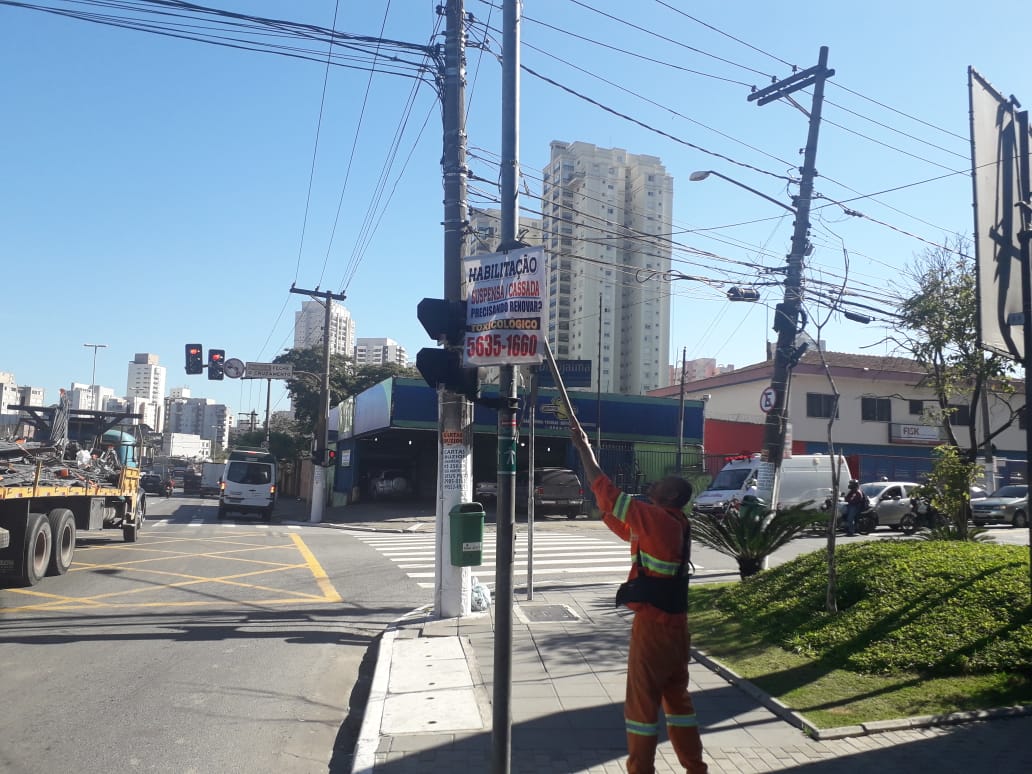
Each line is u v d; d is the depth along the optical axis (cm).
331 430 4916
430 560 1666
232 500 3134
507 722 448
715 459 3600
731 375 4306
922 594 817
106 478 1764
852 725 574
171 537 2136
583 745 561
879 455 3991
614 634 897
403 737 582
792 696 640
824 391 4003
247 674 778
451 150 998
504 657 450
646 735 434
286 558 1678
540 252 476
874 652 720
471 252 1290
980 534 1279
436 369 493
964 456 1283
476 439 3644
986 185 872
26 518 1221
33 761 547
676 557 448
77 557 1609
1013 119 941
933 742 550
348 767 562
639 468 3409
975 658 684
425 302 498
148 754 565
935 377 1448
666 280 1781
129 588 1250
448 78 1006
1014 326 880
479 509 922
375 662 846
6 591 1201
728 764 519
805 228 1510
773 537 1101
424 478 4256
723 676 712
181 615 1055
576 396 3344
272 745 592
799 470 2602
